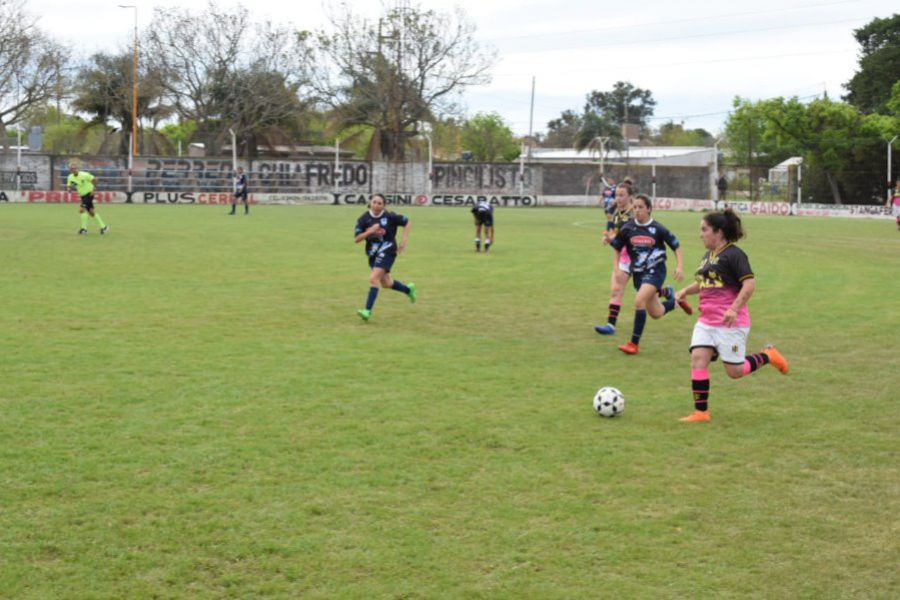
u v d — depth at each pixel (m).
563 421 7.70
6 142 59.56
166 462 6.43
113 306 13.38
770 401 8.55
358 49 62.28
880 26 71.88
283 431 7.21
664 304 10.93
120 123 64.12
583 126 71.75
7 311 12.74
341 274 17.67
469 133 86.25
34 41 59.19
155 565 4.88
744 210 55.62
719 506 5.83
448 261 20.78
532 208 56.03
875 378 9.53
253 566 4.88
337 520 5.48
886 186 57.44
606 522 5.53
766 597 4.64
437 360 10.11
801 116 58.53
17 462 6.37
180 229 28.80
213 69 61.94
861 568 4.98
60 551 5.02
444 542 5.20
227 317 12.64
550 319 13.11
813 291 16.41
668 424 7.70
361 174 58.00
